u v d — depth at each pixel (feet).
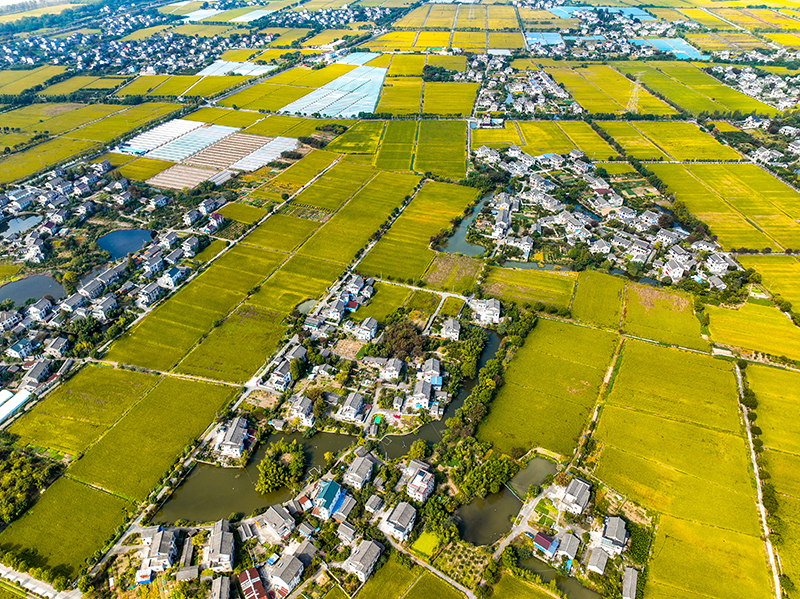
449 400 495.00
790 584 345.31
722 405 484.33
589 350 551.18
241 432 448.24
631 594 339.98
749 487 413.39
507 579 355.77
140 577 353.72
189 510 401.29
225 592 340.59
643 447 444.96
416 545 375.45
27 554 371.15
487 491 409.90
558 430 461.78
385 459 437.17
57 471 428.97
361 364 534.37
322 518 391.24
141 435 459.73
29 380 508.12
